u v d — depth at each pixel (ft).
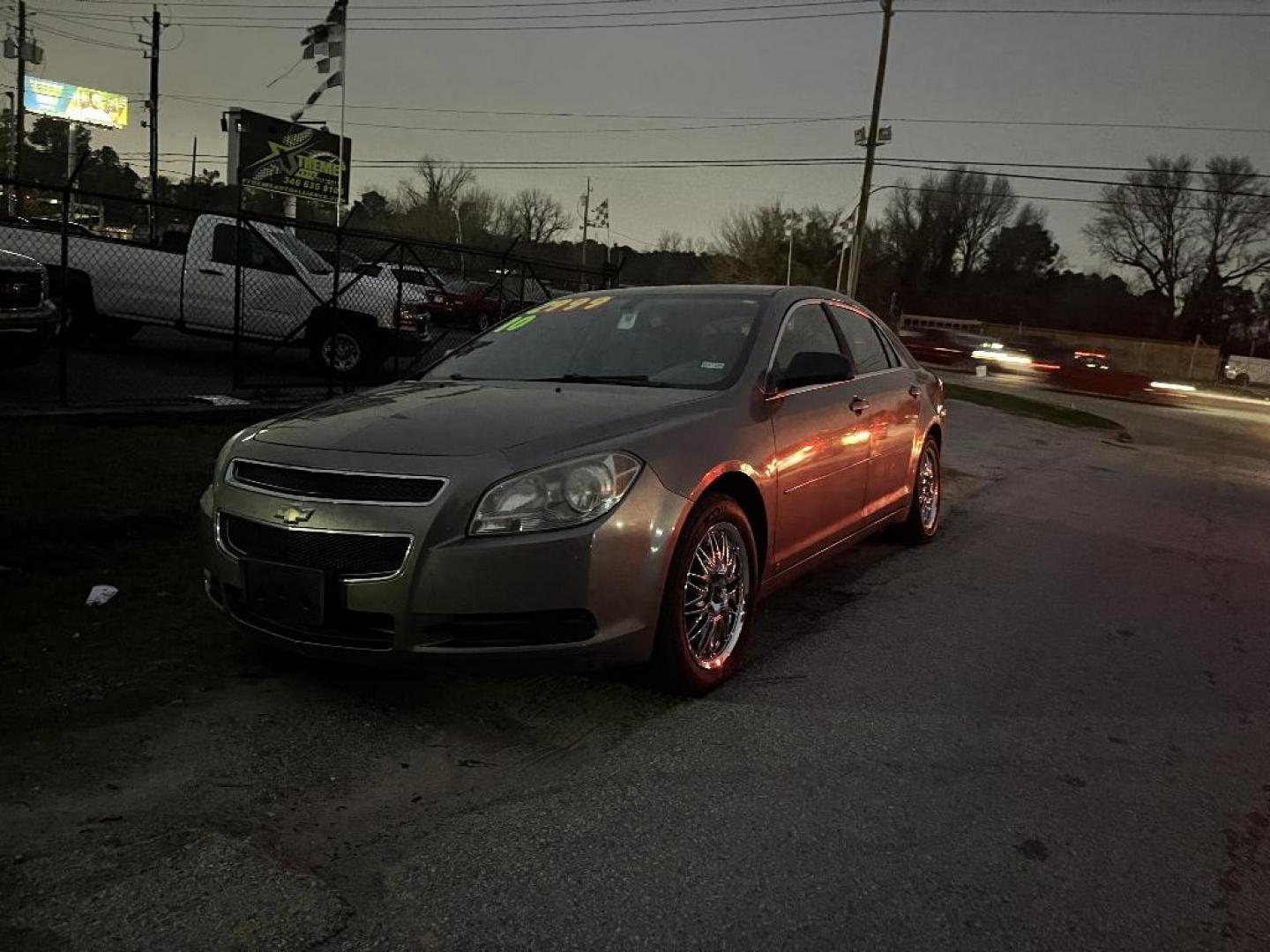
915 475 20.25
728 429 12.82
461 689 12.28
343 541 10.67
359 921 7.62
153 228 42.70
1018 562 20.98
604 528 10.74
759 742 11.19
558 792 9.85
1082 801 10.18
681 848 8.89
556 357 15.24
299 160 100.68
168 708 11.44
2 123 175.94
